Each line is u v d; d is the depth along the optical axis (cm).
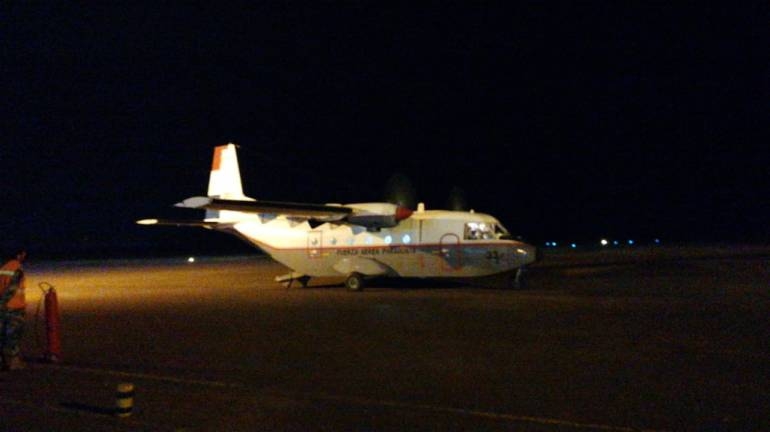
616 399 833
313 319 1533
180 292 2267
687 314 1528
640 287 2139
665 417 758
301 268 2325
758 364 1014
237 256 5009
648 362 1034
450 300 1853
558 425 734
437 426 733
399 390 888
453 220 2195
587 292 2012
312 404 826
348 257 2250
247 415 780
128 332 1388
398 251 2209
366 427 732
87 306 1878
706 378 931
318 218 2170
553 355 1094
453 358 1081
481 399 841
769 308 1619
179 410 802
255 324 1472
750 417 755
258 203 1988
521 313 1572
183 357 1117
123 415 768
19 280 1036
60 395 878
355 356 1109
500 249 2147
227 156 2511
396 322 1465
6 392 896
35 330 1370
